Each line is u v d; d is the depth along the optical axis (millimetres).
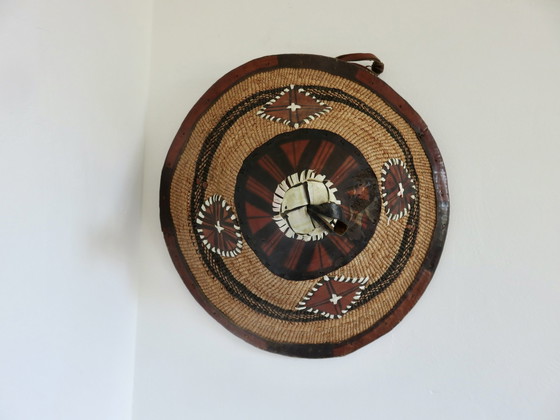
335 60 896
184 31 1039
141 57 1011
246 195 849
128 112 955
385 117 893
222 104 901
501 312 920
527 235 917
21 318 652
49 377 714
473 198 937
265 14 1018
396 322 908
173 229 919
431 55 963
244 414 982
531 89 930
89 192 819
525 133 927
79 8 783
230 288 903
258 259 861
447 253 939
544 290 905
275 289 878
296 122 861
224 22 1029
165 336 1004
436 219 903
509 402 913
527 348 909
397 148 888
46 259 705
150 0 1050
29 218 667
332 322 909
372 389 957
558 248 904
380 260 875
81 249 798
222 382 989
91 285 832
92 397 840
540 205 914
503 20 944
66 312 757
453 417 930
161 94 1032
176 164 916
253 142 863
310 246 842
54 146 720
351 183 837
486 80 944
